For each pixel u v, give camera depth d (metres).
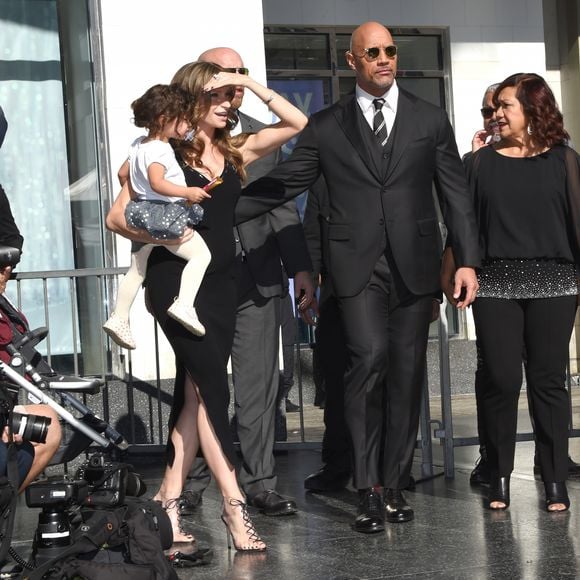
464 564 4.96
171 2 9.47
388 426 6.00
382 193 5.86
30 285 9.27
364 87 5.95
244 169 5.55
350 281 5.87
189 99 5.23
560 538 5.39
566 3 14.84
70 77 9.49
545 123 5.96
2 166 9.41
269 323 6.41
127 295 5.42
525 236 5.97
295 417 11.62
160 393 8.59
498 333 6.04
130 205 5.18
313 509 6.39
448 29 14.41
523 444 8.80
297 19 13.89
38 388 4.64
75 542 4.17
